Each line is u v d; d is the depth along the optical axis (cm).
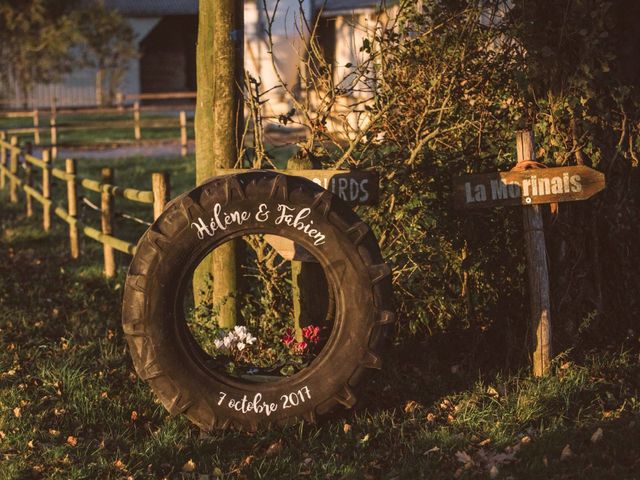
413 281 677
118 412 616
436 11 667
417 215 670
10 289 958
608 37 653
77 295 934
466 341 685
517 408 589
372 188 630
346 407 575
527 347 662
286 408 569
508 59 663
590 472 502
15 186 1623
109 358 720
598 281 682
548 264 671
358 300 568
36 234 1290
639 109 673
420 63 668
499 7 666
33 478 533
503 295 680
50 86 3962
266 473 524
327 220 567
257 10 2256
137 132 2627
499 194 621
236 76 691
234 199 565
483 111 671
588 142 661
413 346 687
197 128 709
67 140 2617
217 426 568
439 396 625
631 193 682
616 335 688
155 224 562
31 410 620
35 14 3750
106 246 1014
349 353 569
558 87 654
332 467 529
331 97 671
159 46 4381
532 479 502
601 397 604
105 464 539
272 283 700
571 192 620
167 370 562
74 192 1140
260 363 656
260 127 691
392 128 676
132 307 561
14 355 730
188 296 892
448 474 513
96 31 3878
